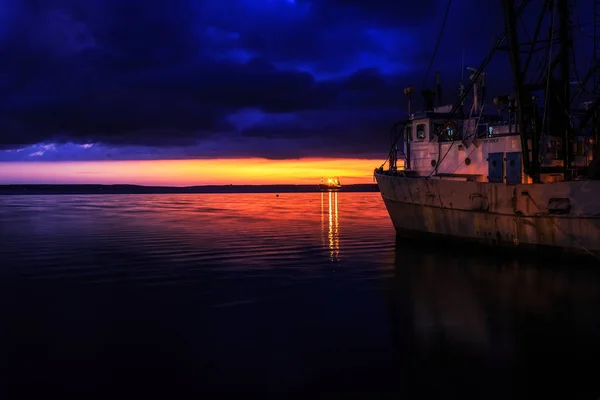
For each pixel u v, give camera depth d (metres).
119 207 70.81
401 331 10.00
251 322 10.77
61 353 8.80
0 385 7.38
